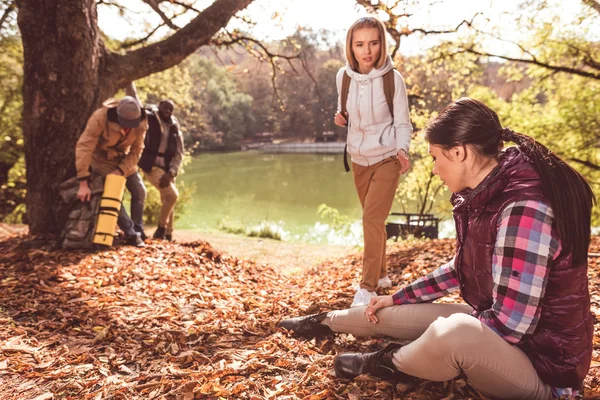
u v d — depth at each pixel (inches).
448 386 74.2
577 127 492.1
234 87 4256.9
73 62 201.3
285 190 1556.3
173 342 101.7
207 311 127.4
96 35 207.0
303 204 1226.0
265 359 91.1
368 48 121.6
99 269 160.1
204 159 2945.4
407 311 80.2
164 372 85.7
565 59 455.8
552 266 57.6
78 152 178.1
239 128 4040.4
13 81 570.3
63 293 133.6
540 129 507.5
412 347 66.7
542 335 60.6
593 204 57.5
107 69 214.1
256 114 4483.3
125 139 186.1
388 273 171.6
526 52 441.1
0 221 555.8
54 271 151.5
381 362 73.4
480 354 59.5
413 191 514.9
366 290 125.6
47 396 77.5
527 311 57.4
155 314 120.6
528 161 58.3
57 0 194.7
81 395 78.5
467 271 66.5
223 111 3882.9
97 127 179.8
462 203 63.3
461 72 445.4
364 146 125.9
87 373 86.0
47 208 206.5
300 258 424.2
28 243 186.2
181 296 141.3
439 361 62.7
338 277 180.5
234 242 537.0
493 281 59.8
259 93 4480.8
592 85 497.7
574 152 509.4
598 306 107.0
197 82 3316.9
